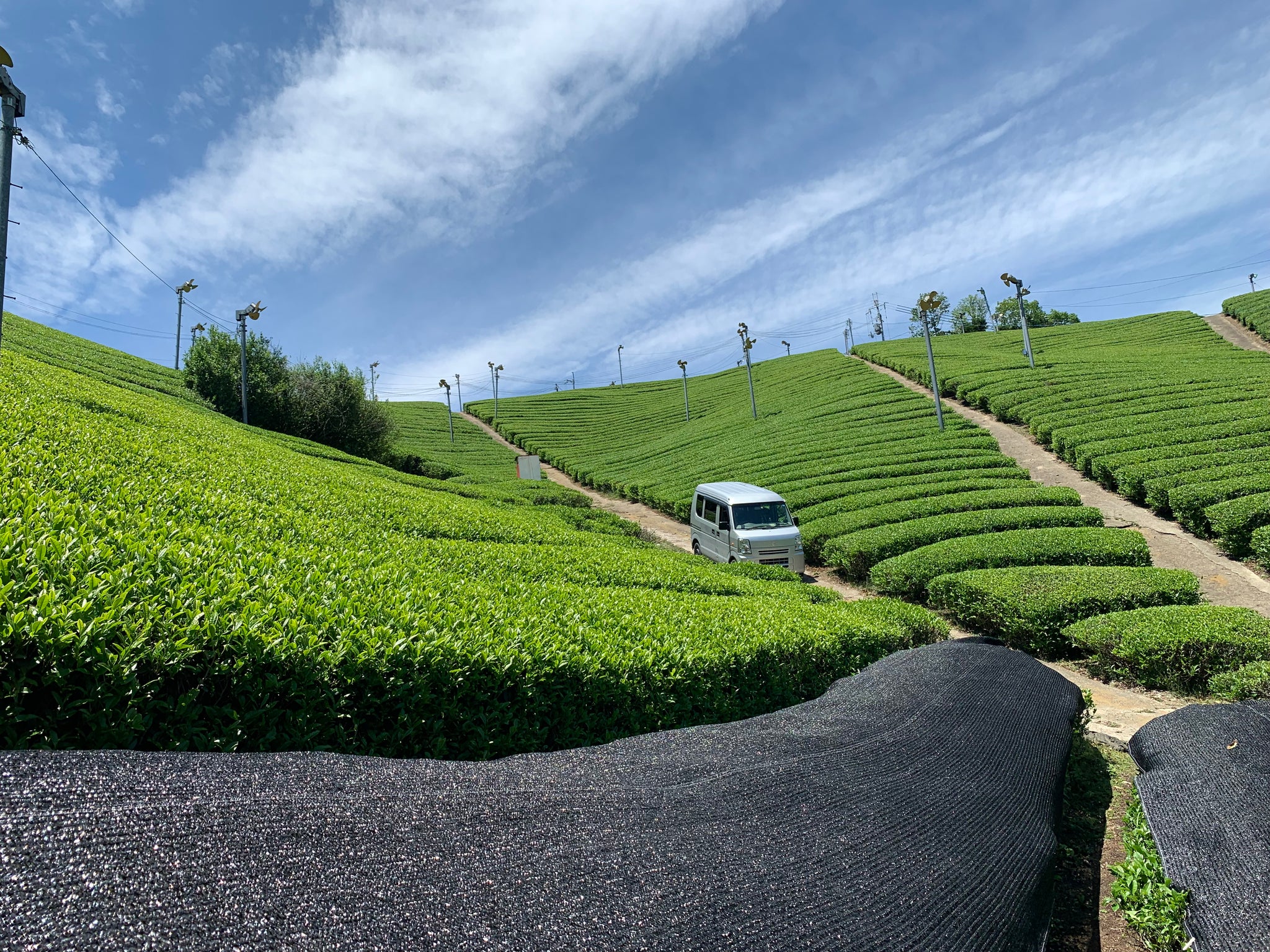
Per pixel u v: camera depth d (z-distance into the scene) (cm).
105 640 288
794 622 731
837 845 272
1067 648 1035
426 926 182
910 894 257
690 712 524
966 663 581
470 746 392
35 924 156
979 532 1581
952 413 3209
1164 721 524
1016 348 5981
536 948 184
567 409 7969
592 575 916
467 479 3653
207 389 3228
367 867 195
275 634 341
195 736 296
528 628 506
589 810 253
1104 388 2917
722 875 233
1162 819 404
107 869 172
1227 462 1816
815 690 657
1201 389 2744
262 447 1537
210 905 171
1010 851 321
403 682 365
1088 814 530
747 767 318
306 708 330
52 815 180
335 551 655
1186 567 1446
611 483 3791
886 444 2884
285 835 198
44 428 786
